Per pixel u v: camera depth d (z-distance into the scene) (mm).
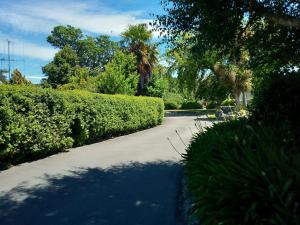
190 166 6770
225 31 7754
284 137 6078
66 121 13797
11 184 8547
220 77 33250
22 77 41000
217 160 5363
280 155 4504
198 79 39969
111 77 32531
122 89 32625
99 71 74688
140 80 45094
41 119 12055
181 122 31625
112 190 7961
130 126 21344
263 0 7574
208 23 7562
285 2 7645
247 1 7426
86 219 6086
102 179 9039
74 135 15078
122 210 6543
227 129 8344
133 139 18406
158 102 28422
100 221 5977
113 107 18828
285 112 7996
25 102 11242
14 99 10914
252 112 8742
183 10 7684
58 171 10008
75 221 6000
